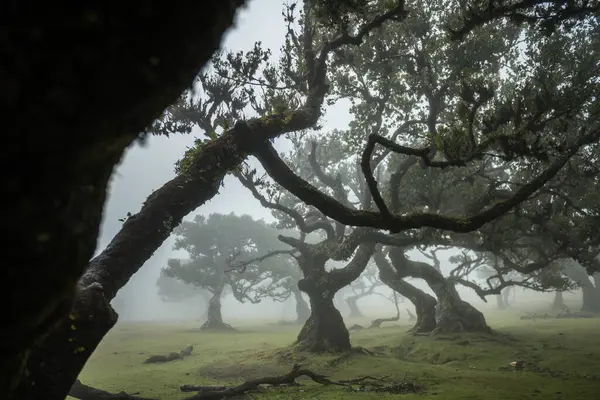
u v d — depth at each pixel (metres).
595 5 13.05
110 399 11.70
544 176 12.23
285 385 15.46
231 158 10.47
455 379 16.20
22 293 2.04
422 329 30.62
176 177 9.80
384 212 10.33
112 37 1.86
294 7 15.79
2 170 1.71
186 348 27.11
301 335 24.05
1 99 1.60
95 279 7.64
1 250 1.84
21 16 1.63
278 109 12.90
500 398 12.83
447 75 19.17
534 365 18.92
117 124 2.19
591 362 18.00
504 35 22.02
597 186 24.03
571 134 20.16
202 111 17.12
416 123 25.30
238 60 16.06
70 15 1.71
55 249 2.09
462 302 29.77
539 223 21.72
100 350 30.61
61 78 1.74
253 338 36.66
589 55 18.56
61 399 5.45
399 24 20.39
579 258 25.64
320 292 23.94
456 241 28.67
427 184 21.81
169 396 14.05
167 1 2.00
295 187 10.92
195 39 2.36
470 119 10.91
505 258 27.92
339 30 11.21
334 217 10.68
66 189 2.02
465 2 18.95
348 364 19.73
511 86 22.48
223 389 14.43
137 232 8.54
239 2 2.82
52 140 1.79
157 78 2.22
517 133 10.91
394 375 16.95
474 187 23.91
